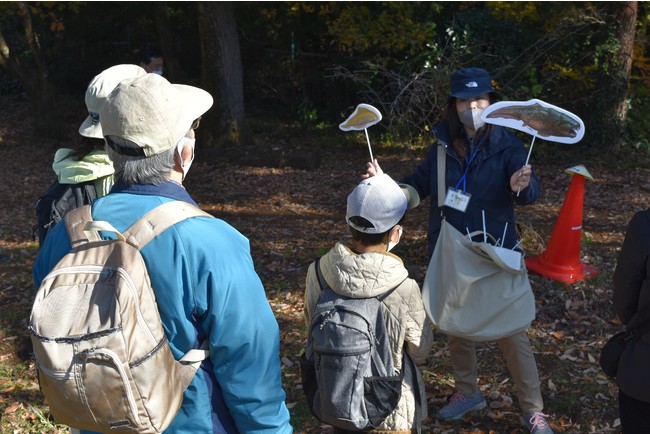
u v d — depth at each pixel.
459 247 3.49
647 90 13.84
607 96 12.59
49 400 1.76
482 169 3.64
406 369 2.98
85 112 18.44
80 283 1.75
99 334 1.67
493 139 3.61
